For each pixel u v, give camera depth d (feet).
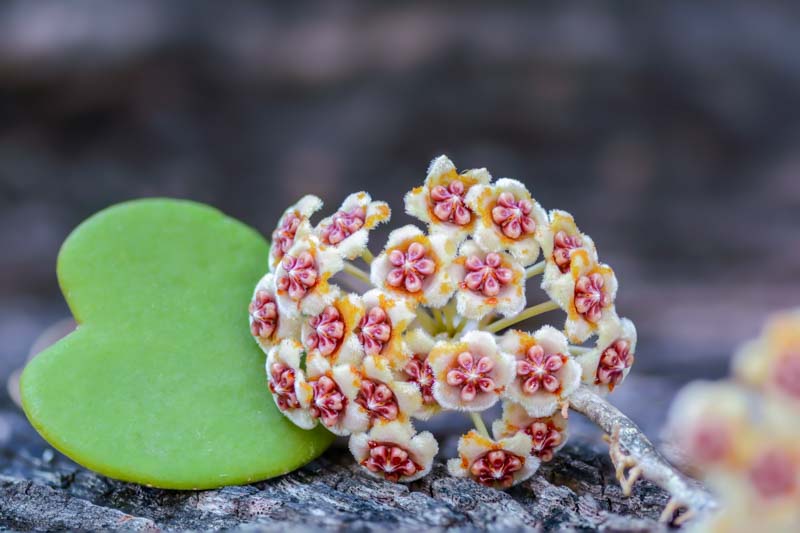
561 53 1.94
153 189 1.90
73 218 1.83
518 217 0.80
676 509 0.79
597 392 0.82
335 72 1.99
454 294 0.83
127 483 0.85
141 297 0.86
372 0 2.04
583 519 0.78
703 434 0.65
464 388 0.78
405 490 0.81
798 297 1.53
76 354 0.83
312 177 1.91
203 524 0.79
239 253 0.89
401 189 1.88
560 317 1.36
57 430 0.80
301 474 0.83
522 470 0.81
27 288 1.72
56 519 0.80
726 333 1.37
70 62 1.91
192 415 0.82
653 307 1.53
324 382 0.80
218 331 0.85
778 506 0.66
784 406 0.66
